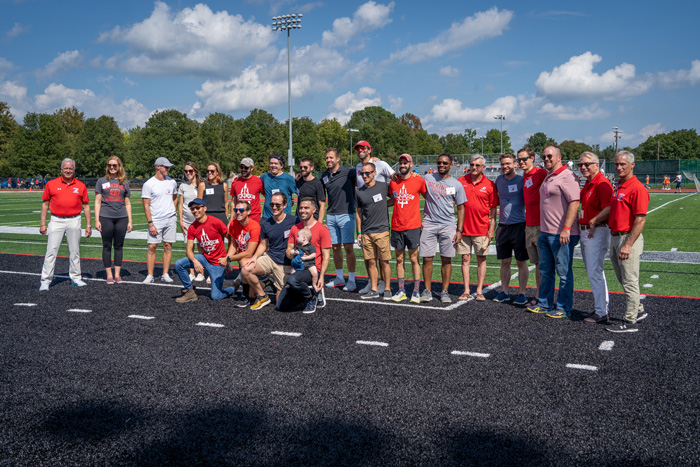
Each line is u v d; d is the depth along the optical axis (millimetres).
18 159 72125
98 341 5352
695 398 3898
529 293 7605
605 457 3117
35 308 6730
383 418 3623
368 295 7414
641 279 8477
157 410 3758
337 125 91625
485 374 4414
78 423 3566
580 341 5289
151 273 8461
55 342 5316
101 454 3170
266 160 81688
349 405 3830
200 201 6871
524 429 3459
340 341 5340
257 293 6766
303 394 4023
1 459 3113
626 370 4473
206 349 5102
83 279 8711
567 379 4289
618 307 6645
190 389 4125
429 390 4090
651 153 113312
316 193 7910
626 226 5484
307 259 6426
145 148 73938
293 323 6035
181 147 72688
